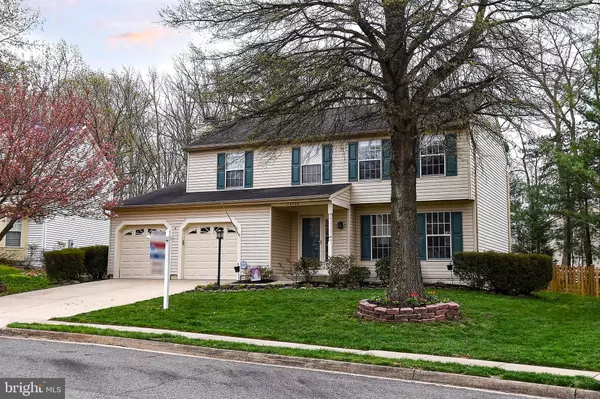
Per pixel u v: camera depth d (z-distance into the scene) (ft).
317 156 72.08
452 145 54.49
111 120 105.81
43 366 25.98
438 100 41.70
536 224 96.58
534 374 24.80
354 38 44.19
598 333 36.94
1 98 55.93
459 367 26.18
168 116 125.59
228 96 43.91
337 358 28.19
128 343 33.12
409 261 42.60
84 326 37.37
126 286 61.21
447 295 53.57
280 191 70.54
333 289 57.93
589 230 86.02
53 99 61.57
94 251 72.38
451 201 65.46
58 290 57.67
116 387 22.27
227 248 69.36
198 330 36.68
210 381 23.97
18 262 88.79
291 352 29.63
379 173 68.49
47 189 56.03
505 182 81.97
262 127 46.85
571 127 65.21
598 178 48.34
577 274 67.15
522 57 41.14
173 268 71.36
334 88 41.68
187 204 70.13
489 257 57.52
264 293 53.67
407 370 26.12
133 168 118.62
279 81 41.22
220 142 77.15
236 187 76.43
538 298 55.57
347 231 69.10
